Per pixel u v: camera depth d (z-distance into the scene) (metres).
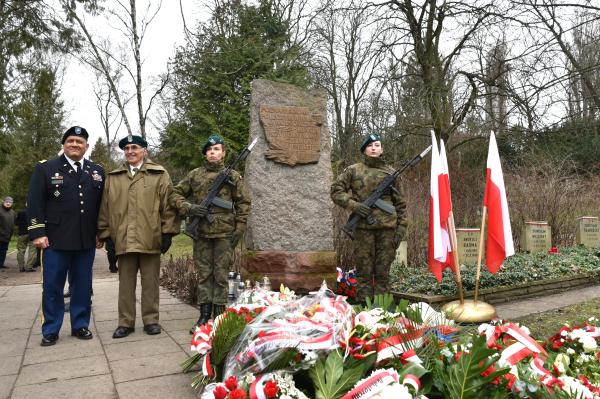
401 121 14.41
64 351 3.78
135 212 4.30
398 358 2.30
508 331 2.67
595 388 2.24
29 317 5.30
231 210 4.56
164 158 17.12
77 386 2.98
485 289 6.03
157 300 4.47
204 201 4.47
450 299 5.70
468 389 2.06
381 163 5.04
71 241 4.12
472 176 13.04
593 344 2.82
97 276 9.48
